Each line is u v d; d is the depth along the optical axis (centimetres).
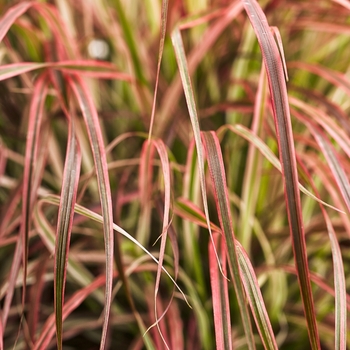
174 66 91
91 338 88
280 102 67
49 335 74
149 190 81
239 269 68
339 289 70
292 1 90
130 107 94
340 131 78
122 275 75
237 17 91
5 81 93
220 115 94
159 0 90
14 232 90
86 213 71
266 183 86
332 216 90
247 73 91
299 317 87
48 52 85
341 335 69
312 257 91
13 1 90
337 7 89
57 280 69
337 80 83
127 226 92
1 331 72
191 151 77
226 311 70
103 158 71
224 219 68
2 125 93
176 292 86
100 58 104
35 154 75
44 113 89
